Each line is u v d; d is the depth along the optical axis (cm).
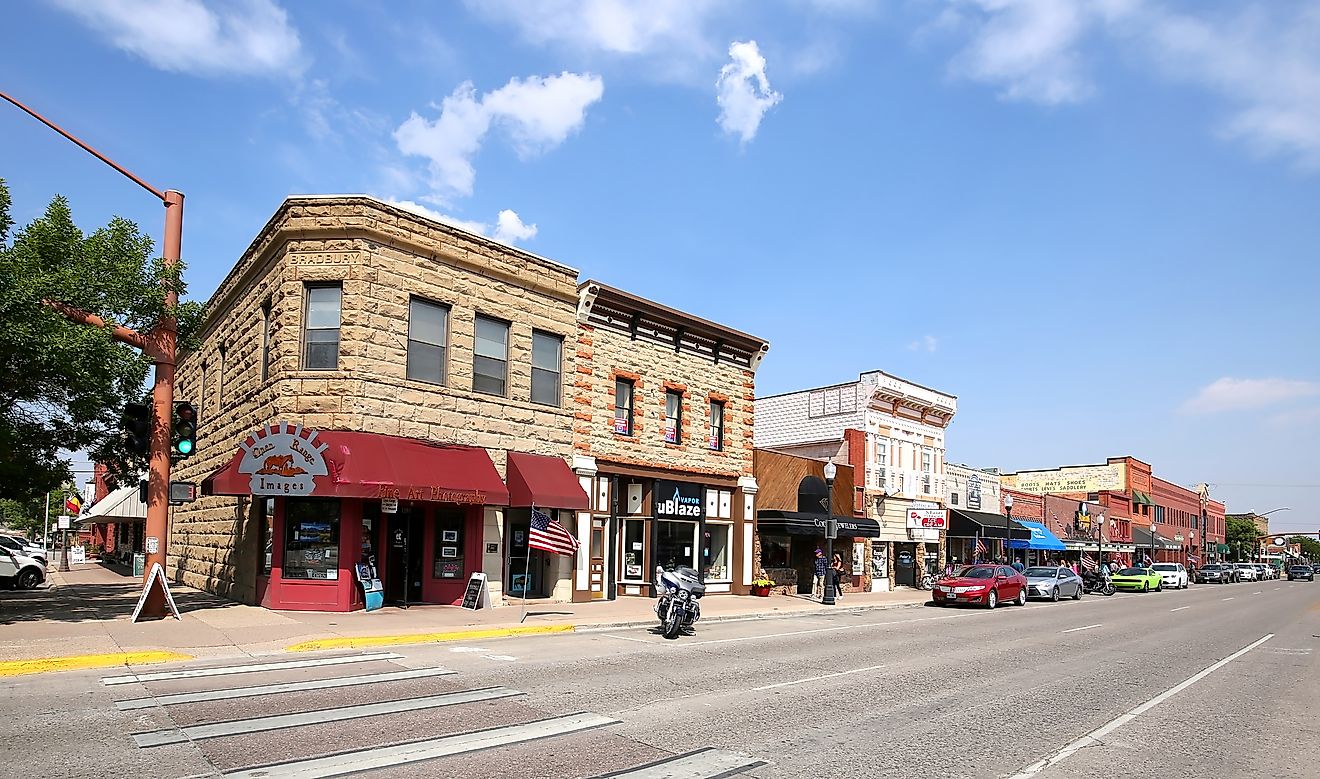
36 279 1429
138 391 1731
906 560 3881
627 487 2545
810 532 2984
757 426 4128
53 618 1586
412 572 1998
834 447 3653
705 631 1883
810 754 797
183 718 854
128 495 3900
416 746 769
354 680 1092
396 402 1870
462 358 2022
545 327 2244
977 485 4578
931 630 2073
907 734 895
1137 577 4894
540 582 2261
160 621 1552
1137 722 1005
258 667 1183
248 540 1925
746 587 2866
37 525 8800
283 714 882
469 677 1141
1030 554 5169
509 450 2116
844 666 1378
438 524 2030
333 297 1852
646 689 1098
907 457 3944
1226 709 1106
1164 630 2231
